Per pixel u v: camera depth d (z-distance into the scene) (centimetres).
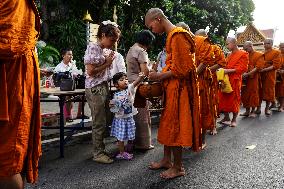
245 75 852
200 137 379
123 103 466
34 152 191
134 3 1445
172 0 1705
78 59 1341
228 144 571
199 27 2095
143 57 487
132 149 519
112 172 416
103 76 447
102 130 455
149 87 387
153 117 816
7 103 167
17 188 178
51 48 1087
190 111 372
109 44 432
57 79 533
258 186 372
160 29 382
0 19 160
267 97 923
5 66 168
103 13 1359
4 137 169
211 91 511
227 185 373
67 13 1405
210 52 465
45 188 361
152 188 363
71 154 494
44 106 930
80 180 387
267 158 485
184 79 370
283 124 772
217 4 2094
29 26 176
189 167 438
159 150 521
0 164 169
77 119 741
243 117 884
